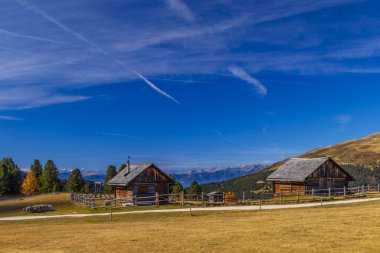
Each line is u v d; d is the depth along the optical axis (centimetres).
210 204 5409
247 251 2105
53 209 5675
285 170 6850
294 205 4769
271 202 5316
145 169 6438
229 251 2127
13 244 2722
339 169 6712
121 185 6444
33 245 2630
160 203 6206
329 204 4719
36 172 12656
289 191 6650
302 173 6481
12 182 12025
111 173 10044
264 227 2912
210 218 3775
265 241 2353
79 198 6500
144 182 6412
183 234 2769
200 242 2417
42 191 11431
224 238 2519
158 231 2975
